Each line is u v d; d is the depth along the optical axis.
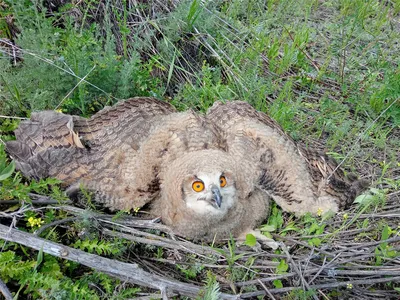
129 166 0.79
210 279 0.69
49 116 0.83
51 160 0.79
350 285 0.73
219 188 0.74
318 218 0.84
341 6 1.43
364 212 0.87
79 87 0.92
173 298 0.69
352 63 1.25
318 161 0.90
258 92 1.08
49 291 0.65
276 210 0.85
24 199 0.72
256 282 0.72
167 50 1.10
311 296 0.72
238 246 0.80
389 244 0.82
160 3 1.17
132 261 0.75
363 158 1.01
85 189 0.78
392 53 1.30
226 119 0.90
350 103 1.14
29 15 0.97
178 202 0.75
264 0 1.39
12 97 0.91
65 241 0.74
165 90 1.06
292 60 1.22
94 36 1.08
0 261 0.64
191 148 0.80
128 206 0.78
